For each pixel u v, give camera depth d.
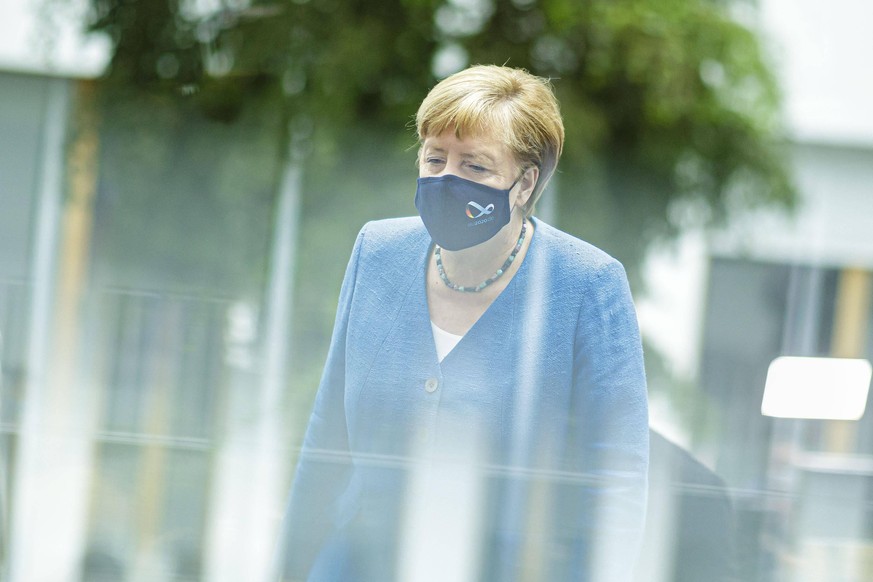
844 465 6.17
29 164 16.78
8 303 11.61
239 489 5.45
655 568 4.48
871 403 11.32
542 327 4.03
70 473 5.62
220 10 18.28
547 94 3.93
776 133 18.81
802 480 5.75
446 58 18.45
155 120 17.50
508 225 4.01
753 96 18.61
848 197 19.05
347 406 4.25
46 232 16.50
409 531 4.31
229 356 11.39
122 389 9.20
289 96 18.44
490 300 4.06
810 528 5.03
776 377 12.29
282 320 14.01
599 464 4.09
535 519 4.19
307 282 16.53
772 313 17.45
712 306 16.97
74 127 17.27
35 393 8.49
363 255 4.26
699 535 4.64
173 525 5.20
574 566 4.22
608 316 4.04
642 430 4.09
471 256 4.01
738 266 18.20
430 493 4.21
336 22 18.30
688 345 15.45
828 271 18.39
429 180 3.88
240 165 18.05
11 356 9.55
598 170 17.97
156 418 8.30
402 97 18.36
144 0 17.64
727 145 18.61
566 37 18.38
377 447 4.23
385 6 18.30
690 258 18.55
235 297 14.92
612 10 18.25
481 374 4.05
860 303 18.02
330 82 18.19
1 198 16.39
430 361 4.09
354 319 4.21
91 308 12.01
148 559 5.03
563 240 4.12
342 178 17.97
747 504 5.13
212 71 18.33
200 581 4.81
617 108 18.59
